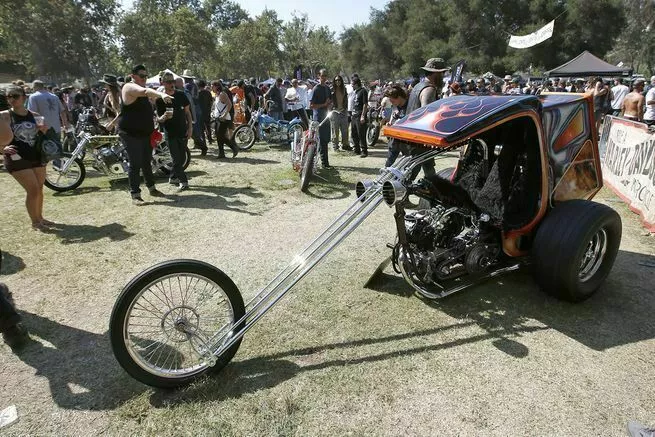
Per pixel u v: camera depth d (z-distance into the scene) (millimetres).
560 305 3682
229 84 20031
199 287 3951
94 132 10422
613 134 7418
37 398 2707
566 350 3117
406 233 3396
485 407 2600
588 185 4078
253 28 57219
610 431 2438
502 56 45344
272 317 3523
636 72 61094
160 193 6824
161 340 3096
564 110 3752
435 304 3701
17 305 3738
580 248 3398
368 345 3176
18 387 2805
